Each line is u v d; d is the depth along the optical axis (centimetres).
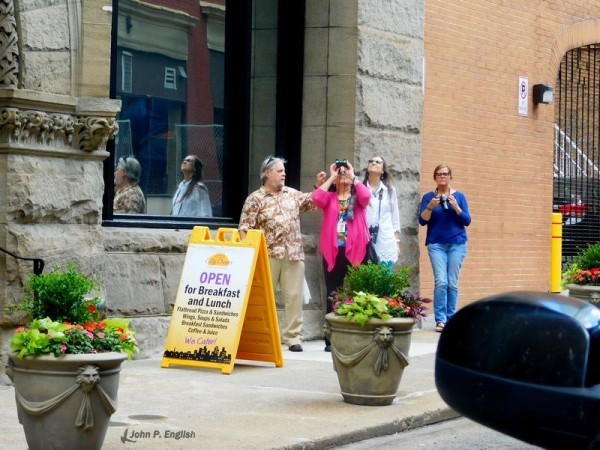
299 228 1245
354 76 1380
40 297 667
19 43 973
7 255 963
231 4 1352
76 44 1020
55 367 632
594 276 1310
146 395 926
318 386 1004
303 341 1349
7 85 969
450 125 1636
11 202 966
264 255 1097
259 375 1059
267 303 1106
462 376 289
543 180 1875
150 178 1245
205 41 1320
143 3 1229
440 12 1609
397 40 1448
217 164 1338
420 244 1569
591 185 2098
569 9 1941
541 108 1859
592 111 2109
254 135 1388
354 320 891
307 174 1401
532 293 301
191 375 1044
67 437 641
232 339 1070
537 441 283
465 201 1509
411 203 1490
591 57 2114
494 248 1752
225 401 909
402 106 1462
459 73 1653
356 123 1384
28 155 981
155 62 1249
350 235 1249
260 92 1390
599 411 272
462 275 1680
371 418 854
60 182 1007
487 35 1719
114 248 1142
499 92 1752
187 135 1294
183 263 1212
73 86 1020
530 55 1834
